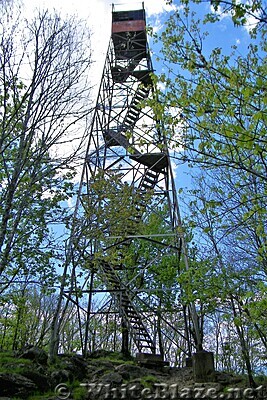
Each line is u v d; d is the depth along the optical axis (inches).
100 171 565.9
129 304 608.7
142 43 792.3
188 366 561.9
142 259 888.9
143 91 682.2
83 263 558.3
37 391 346.9
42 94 379.2
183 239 554.3
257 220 366.9
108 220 536.4
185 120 275.4
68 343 991.6
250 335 483.2
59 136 396.8
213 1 205.6
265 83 246.7
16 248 420.5
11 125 389.4
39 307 1003.3
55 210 446.9
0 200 371.9
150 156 629.3
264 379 506.6
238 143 236.4
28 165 392.8
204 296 477.1
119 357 657.0
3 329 857.5
